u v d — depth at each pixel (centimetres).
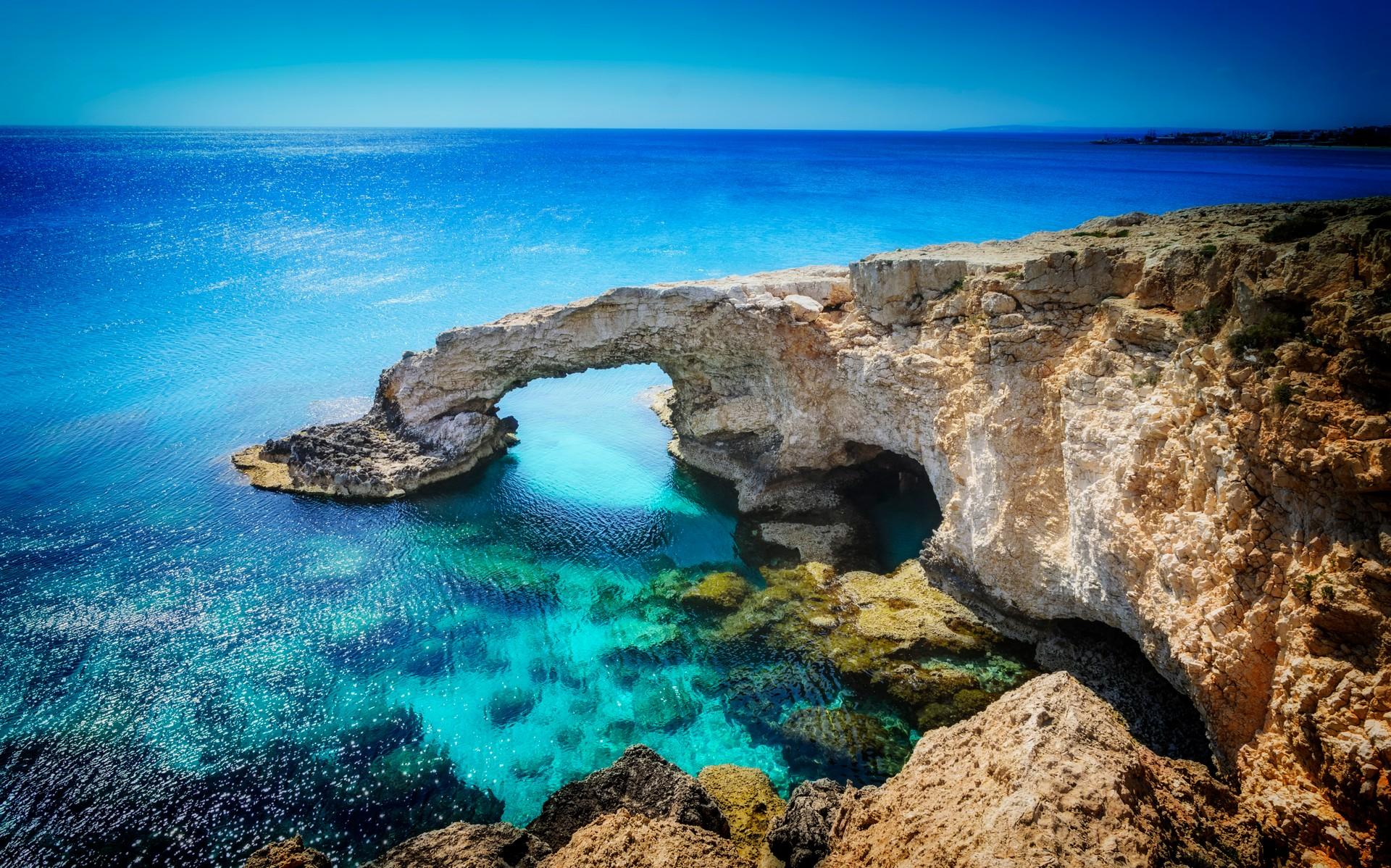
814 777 2184
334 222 11494
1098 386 2297
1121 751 1466
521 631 2831
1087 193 11744
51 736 2333
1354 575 1421
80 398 5250
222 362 5962
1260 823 1480
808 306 3381
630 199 13625
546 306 4050
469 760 2277
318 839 2045
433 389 4097
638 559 3288
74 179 15775
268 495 3916
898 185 14762
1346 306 1516
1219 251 2070
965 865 1261
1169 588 1916
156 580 3144
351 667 2645
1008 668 2452
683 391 4006
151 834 2044
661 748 2309
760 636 2716
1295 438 1555
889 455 3603
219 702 2481
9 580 3127
